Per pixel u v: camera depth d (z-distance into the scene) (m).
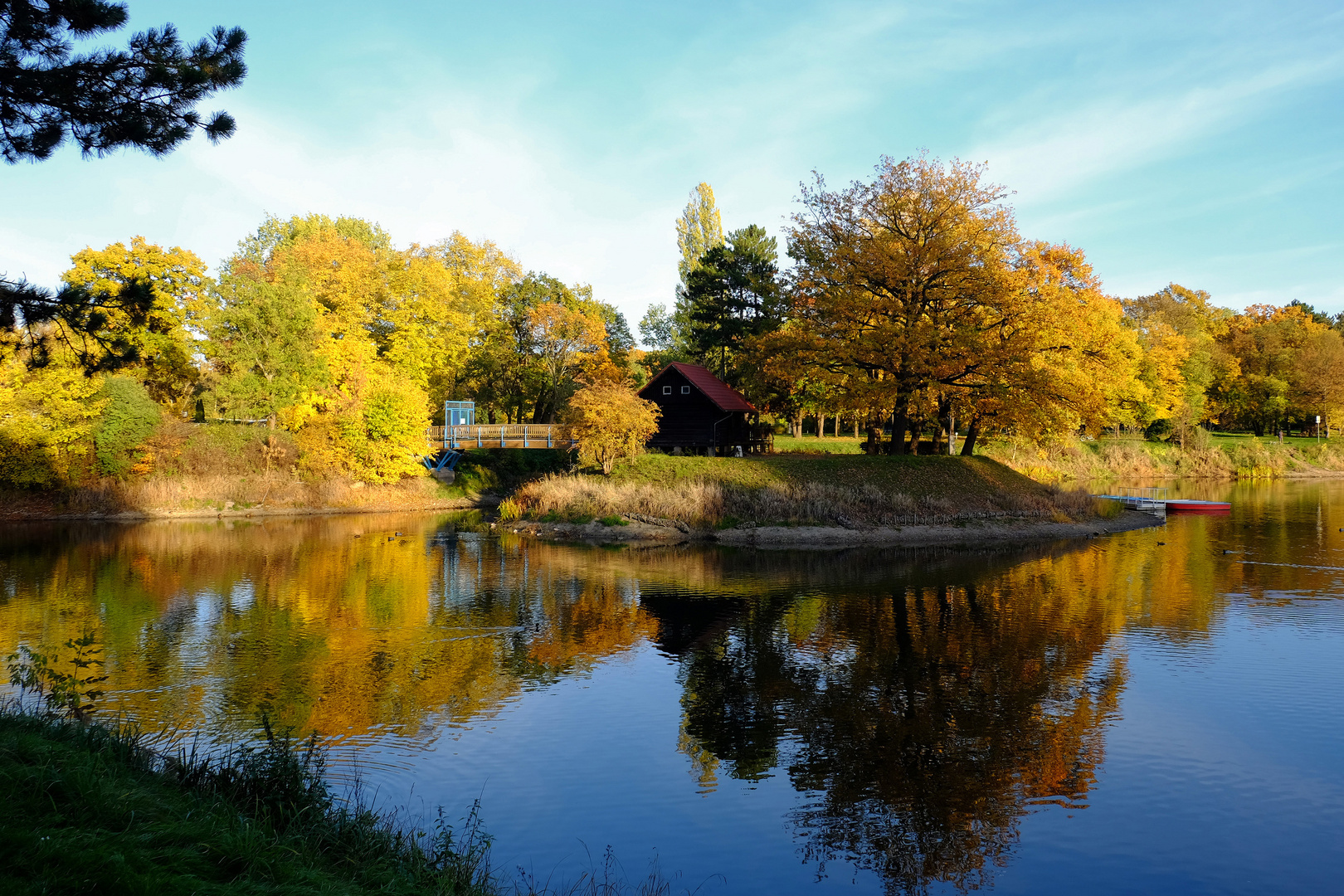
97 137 11.70
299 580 27.12
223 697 15.58
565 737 14.22
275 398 48.59
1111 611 23.36
